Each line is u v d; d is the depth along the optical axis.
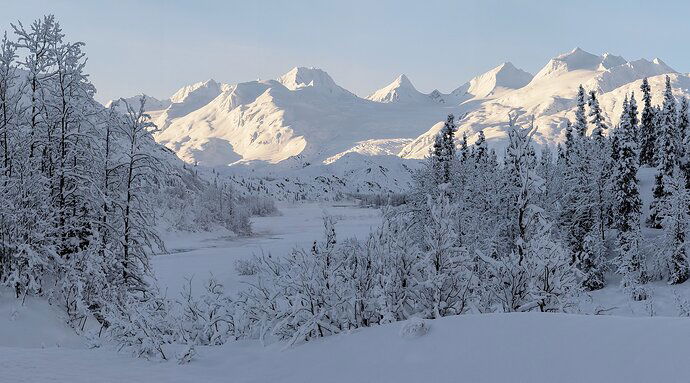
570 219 44.50
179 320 11.64
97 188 20.23
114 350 10.06
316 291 9.42
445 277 9.81
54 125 20.97
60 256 20.30
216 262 45.94
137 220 21.52
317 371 7.20
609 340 5.46
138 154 21.42
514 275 10.28
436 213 10.37
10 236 18.94
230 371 8.09
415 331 7.26
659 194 51.31
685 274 39.16
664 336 5.17
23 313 17.31
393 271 9.80
